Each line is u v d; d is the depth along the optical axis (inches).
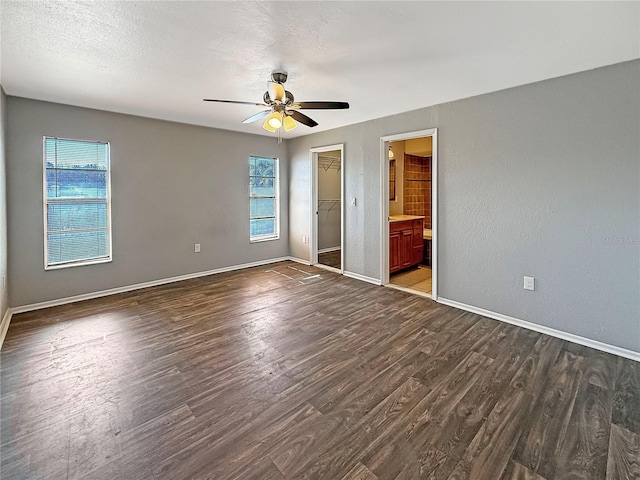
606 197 106.5
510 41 89.4
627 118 101.3
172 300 156.9
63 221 152.3
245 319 133.9
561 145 114.5
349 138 194.2
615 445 67.1
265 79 118.4
